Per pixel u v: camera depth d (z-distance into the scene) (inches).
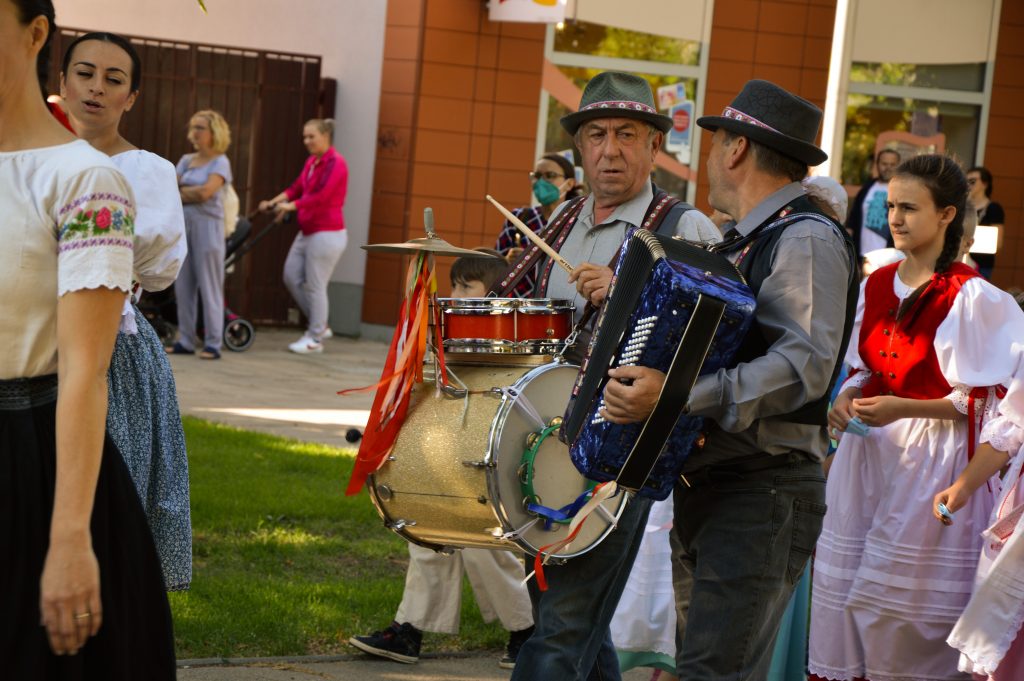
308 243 684.1
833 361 177.8
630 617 251.0
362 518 365.1
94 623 136.3
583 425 179.2
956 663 237.8
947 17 763.4
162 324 448.1
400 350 203.0
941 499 230.1
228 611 281.1
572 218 230.1
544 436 197.3
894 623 237.1
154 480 198.1
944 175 237.3
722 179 195.5
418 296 204.7
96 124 223.0
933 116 771.4
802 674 248.7
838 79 480.1
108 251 139.4
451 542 205.9
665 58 745.6
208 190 619.5
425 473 199.8
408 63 727.1
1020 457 226.1
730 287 171.5
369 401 564.7
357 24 754.2
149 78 722.8
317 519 362.9
